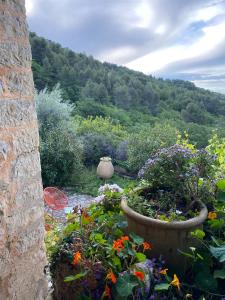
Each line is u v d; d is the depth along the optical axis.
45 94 6.20
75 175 5.54
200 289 1.24
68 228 1.43
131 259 1.22
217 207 1.53
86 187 5.36
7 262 1.00
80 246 1.25
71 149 5.29
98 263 1.17
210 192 1.51
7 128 0.97
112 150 6.43
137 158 5.50
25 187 1.10
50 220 2.88
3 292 0.99
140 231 1.31
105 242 1.27
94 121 7.39
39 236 1.23
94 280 1.15
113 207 1.62
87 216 1.47
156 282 1.21
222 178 1.66
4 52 0.93
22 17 1.04
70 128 6.00
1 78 0.93
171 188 1.57
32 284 1.19
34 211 1.17
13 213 1.02
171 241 1.26
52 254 1.37
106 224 1.41
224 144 2.63
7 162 0.98
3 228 0.97
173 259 1.28
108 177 5.66
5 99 0.95
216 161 1.67
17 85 1.02
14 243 1.04
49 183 5.23
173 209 1.42
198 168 1.55
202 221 1.29
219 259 1.21
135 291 1.15
